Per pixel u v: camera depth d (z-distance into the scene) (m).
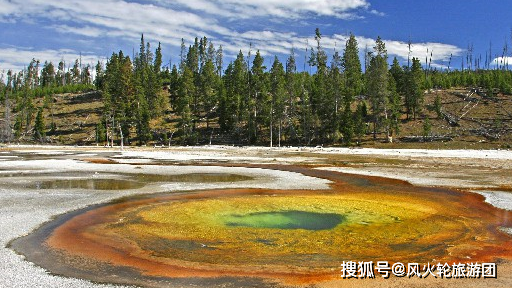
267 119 88.69
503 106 94.69
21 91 156.38
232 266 13.15
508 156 56.16
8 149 80.00
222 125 97.94
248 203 23.91
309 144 87.75
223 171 40.53
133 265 13.25
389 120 82.88
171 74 144.88
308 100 98.38
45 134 106.50
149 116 98.62
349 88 102.69
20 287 11.20
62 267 12.98
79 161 51.12
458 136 81.50
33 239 16.17
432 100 104.56
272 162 51.03
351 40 119.38
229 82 113.31
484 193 27.22
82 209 22.06
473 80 114.75
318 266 13.13
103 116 104.75
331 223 19.17
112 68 123.31
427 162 49.38
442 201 24.70
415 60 95.44
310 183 32.50
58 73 194.25
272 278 12.09
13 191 27.56
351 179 34.78
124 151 74.19
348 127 82.06
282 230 17.78
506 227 18.34
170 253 14.54
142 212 21.39
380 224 18.97
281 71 106.25
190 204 23.56
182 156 60.97
